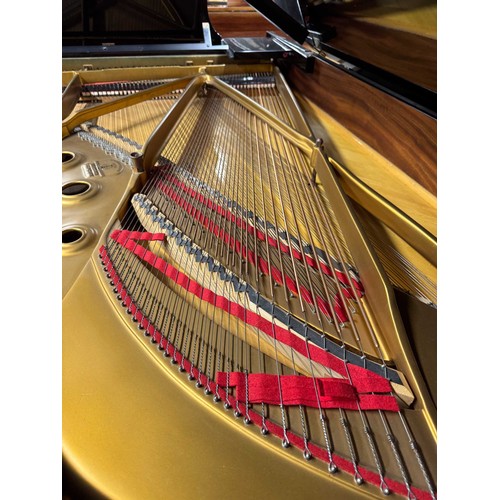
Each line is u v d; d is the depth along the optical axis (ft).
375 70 6.45
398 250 4.95
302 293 4.28
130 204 5.45
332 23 7.65
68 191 5.60
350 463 2.74
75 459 2.67
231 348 3.59
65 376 3.19
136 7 10.67
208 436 2.85
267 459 2.73
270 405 3.10
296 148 7.09
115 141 7.15
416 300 4.04
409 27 5.39
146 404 3.02
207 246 4.84
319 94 8.34
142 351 3.43
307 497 2.55
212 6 12.10
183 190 5.86
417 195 5.73
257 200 5.81
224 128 7.75
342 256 4.80
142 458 2.70
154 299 3.98
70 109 8.04
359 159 6.64
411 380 3.28
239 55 9.33
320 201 5.79
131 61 9.67
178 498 2.51
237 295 4.20
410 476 2.68
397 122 5.94
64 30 10.73
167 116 7.00
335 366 3.49
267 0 7.20
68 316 3.71
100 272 4.22
